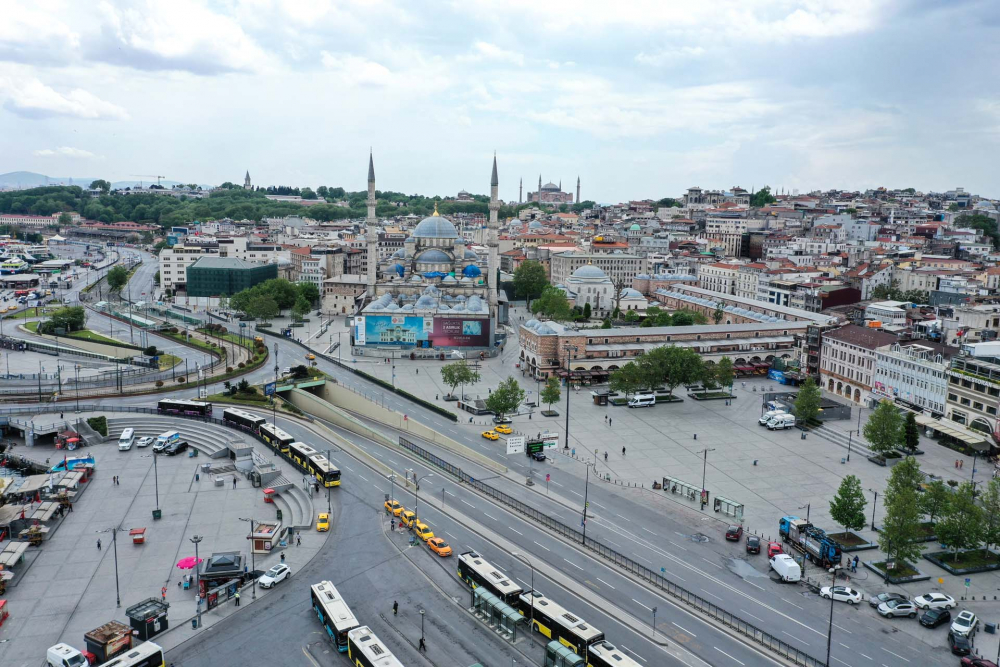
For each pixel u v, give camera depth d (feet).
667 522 407.23
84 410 585.22
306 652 282.97
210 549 369.91
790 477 477.77
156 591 330.13
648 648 284.82
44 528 376.89
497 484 459.73
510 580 318.86
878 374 643.86
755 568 355.77
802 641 293.23
